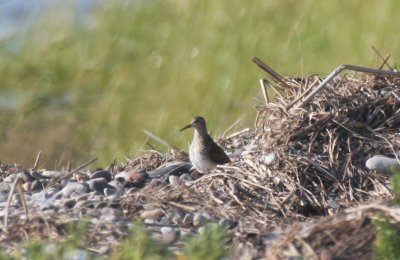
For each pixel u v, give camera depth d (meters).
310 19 23.11
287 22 23.30
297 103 12.94
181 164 13.26
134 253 9.41
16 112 21.62
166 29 24.27
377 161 12.20
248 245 10.57
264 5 23.91
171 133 20.12
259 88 20.92
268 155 12.30
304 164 12.12
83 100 22.16
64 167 15.95
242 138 14.32
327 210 11.68
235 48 22.77
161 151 16.23
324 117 12.66
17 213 11.48
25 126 20.94
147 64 23.22
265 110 13.27
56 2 25.69
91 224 10.86
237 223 11.14
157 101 21.52
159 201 11.56
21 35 25.11
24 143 20.23
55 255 9.45
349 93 13.12
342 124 12.64
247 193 11.81
